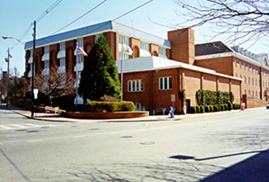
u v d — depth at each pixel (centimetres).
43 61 5247
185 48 5209
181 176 535
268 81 7425
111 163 648
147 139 1056
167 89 3275
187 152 782
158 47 5075
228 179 512
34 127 1681
